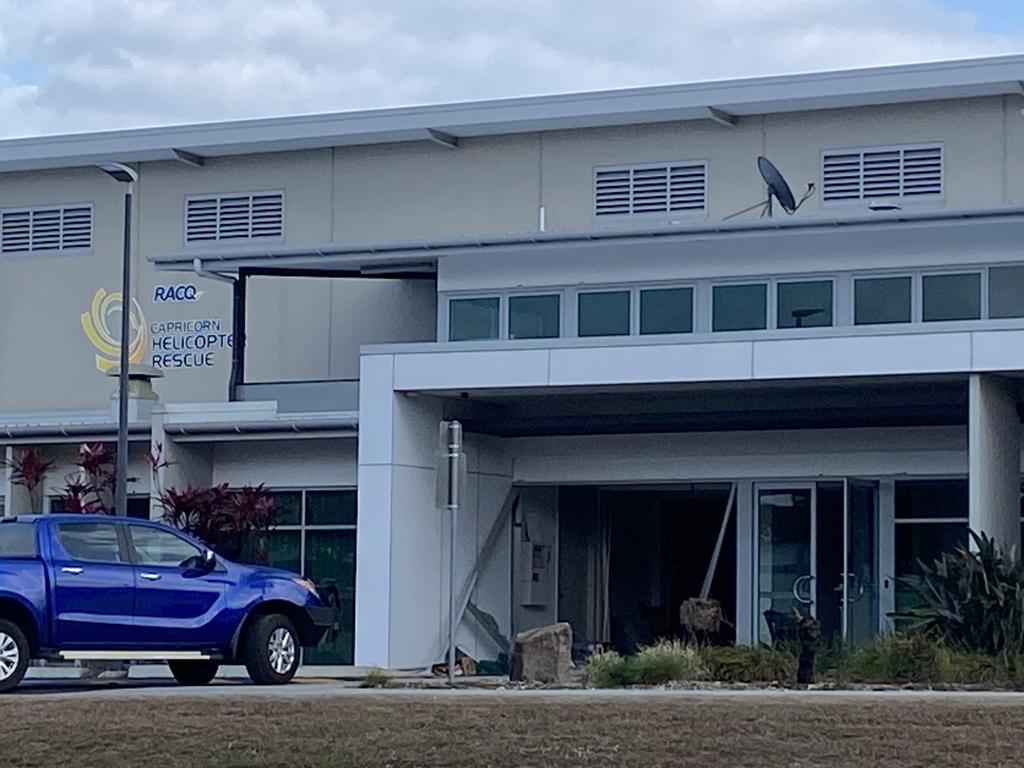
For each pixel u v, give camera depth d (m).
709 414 29.95
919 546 29.47
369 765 15.64
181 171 38.91
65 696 19.72
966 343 26.06
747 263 30.02
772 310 29.80
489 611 30.98
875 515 29.75
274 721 17.39
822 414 29.17
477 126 35.41
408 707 18.06
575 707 17.84
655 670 22.62
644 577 32.12
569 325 31.03
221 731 16.97
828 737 16.09
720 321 30.11
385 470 29.06
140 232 39.12
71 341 39.75
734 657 23.22
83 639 21.53
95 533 21.97
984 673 22.23
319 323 37.22
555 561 32.28
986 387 26.31
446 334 31.83
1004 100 32.62
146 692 20.72
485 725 16.92
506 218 35.88
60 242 40.00
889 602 29.50
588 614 32.28
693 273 30.34
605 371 28.08
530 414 31.25
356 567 29.53
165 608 22.16
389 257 32.09
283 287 37.53
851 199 33.44
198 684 23.92
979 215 28.39
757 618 30.41
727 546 30.98
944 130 32.97
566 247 30.91
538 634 23.59
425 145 36.69
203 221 38.59
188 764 15.88
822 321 29.50
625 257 30.77
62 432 33.53
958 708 17.44
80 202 39.91
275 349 37.47
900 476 29.55
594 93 34.50
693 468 30.95
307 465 32.25
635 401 30.69
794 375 27.03
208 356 38.12
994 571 23.94
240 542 31.28
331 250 32.28
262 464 32.56
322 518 32.03
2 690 20.92
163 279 38.69
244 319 34.16
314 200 37.66
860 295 29.36
